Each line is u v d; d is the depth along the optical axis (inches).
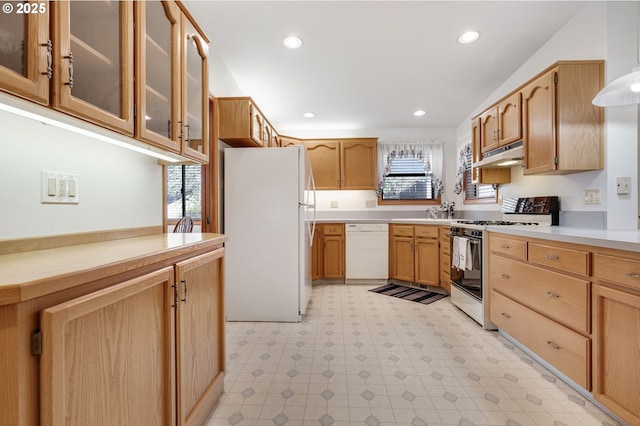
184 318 46.1
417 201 177.8
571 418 53.9
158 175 69.9
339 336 91.4
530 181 105.7
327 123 171.2
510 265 82.7
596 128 76.6
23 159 39.3
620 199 74.9
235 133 101.8
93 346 29.4
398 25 83.8
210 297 56.7
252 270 104.3
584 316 57.2
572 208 86.4
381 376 68.5
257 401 59.6
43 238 41.5
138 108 44.3
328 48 95.1
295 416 55.2
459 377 67.8
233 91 114.0
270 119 163.6
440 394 61.6
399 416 55.0
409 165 179.8
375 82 119.3
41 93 29.5
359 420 54.1
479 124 119.3
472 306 103.9
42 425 24.0
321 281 161.6
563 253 62.6
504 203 118.7
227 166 104.3
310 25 83.5
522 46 94.9
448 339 88.5
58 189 44.1
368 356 78.2
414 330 95.8
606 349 53.1
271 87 123.7
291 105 143.2
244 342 87.1
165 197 72.3
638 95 63.1
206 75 69.5
